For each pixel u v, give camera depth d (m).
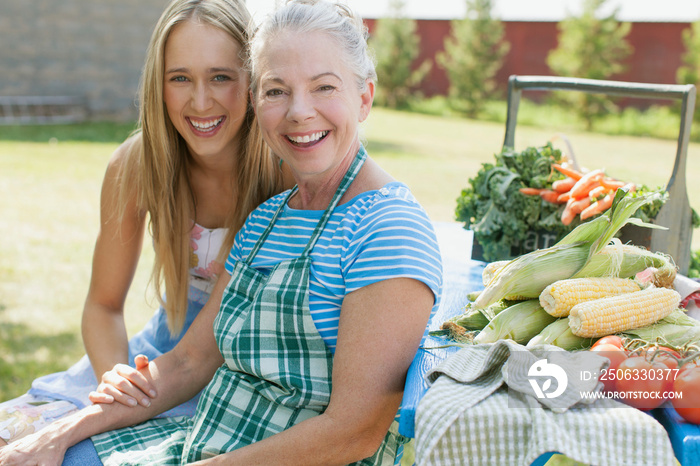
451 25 21.28
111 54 14.28
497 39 19.45
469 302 1.69
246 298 1.47
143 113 1.79
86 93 14.27
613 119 16.89
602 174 1.96
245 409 1.39
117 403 1.57
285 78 1.35
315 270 1.36
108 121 14.23
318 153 1.39
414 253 1.26
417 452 1.08
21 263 4.97
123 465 1.39
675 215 1.95
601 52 17.69
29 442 1.45
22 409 1.69
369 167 1.46
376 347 1.23
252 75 1.47
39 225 6.02
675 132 15.53
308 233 1.44
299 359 1.36
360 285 1.26
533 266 1.38
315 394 1.33
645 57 18.22
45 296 4.33
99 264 1.96
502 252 2.11
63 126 12.88
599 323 1.25
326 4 1.38
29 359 3.42
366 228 1.32
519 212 2.06
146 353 1.95
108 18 14.07
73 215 6.39
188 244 1.92
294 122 1.36
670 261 1.56
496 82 20.67
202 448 1.37
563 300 1.30
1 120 13.10
